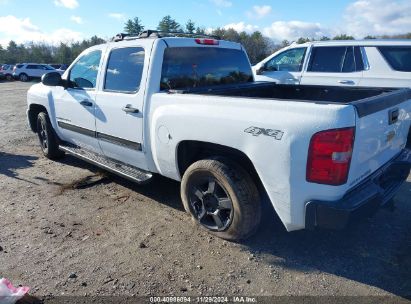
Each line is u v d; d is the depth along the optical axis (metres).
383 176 3.37
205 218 3.69
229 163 3.34
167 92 3.83
